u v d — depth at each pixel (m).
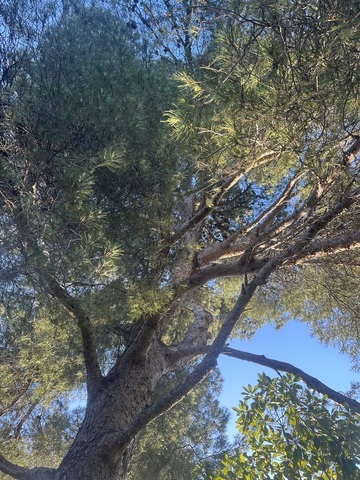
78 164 3.67
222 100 2.88
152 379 4.96
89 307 3.93
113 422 4.31
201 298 7.55
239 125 3.07
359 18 2.22
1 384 5.86
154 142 4.25
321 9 2.44
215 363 3.51
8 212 3.30
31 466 7.69
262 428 2.75
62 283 3.52
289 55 2.67
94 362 4.65
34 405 7.55
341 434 2.56
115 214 4.12
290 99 2.77
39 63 4.12
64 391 7.27
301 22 2.53
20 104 3.79
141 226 4.18
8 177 3.30
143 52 5.21
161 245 4.19
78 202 3.32
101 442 4.09
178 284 4.54
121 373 4.73
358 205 3.66
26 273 3.16
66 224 3.37
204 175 4.23
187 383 3.54
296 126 2.95
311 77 2.69
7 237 3.10
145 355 4.82
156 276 4.23
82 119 3.93
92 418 4.36
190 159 4.13
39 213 3.31
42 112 3.85
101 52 4.77
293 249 3.38
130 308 4.06
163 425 8.38
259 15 2.70
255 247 4.62
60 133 3.87
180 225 5.09
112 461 4.00
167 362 5.40
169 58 5.18
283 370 4.11
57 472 4.08
